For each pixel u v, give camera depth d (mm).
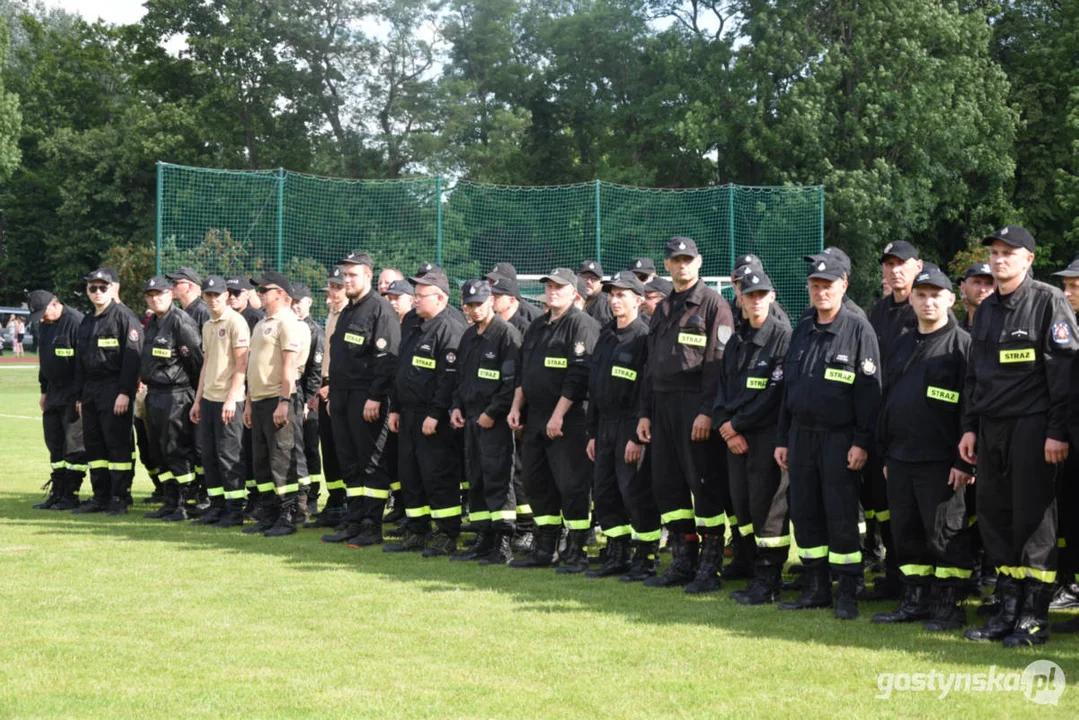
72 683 4848
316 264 24531
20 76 52438
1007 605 5699
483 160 40094
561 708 4488
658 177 39844
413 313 8680
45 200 48875
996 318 5703
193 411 9875
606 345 7496
